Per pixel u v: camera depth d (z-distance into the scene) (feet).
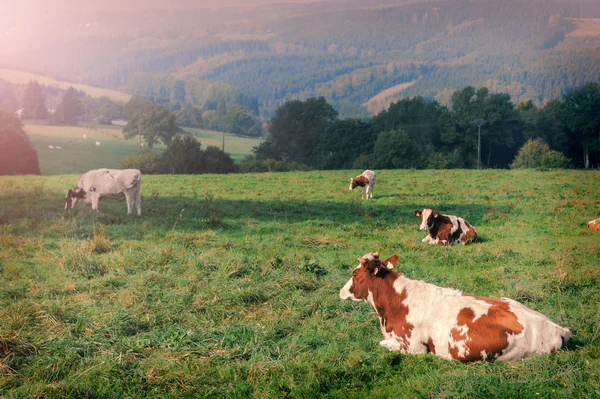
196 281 35.73
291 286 35.32
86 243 45.01
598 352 22.18
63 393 21.13
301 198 82.89
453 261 44.19
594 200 78.43
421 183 104.88
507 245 49.80
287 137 318.04
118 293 33.35
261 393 21.20
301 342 26.22
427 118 312.29
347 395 21.08
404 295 25.05
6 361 23.80
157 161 235.61
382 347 25.23
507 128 272.92
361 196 87.15
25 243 46.19
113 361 23.82
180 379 22.34
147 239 49.73
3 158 262.26
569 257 42.88
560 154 208.95
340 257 45.19
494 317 22.43
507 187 95.14
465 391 19.47
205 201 76.89
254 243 49.39
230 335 26.78
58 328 27.68
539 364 20.67
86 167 324.60
